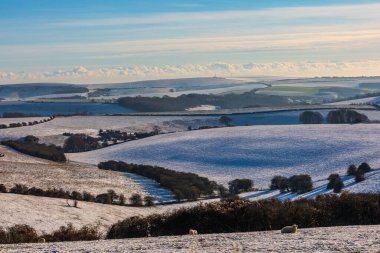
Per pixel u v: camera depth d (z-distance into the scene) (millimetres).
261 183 101188
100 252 15398
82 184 87438
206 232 25562
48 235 29000
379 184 79188
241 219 25906
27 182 85188
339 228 20547
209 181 98938
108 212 59625
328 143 129875
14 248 17406
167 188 88625
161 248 15852
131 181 96250
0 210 52250
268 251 14031
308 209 26266
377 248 13727
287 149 129500
